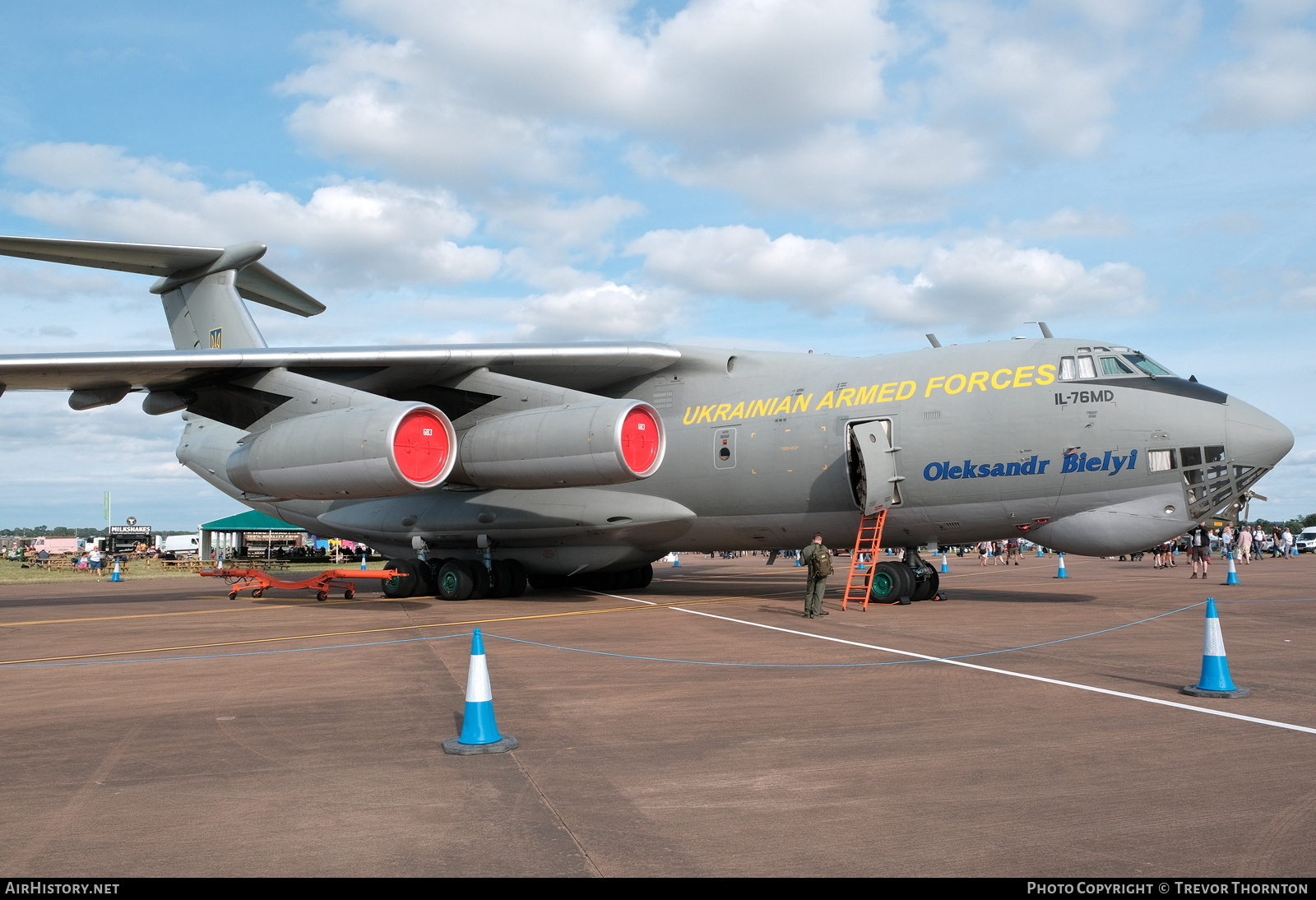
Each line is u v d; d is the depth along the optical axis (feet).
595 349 46.47
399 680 23.43
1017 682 22.09
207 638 33.19
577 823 12.22
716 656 27.04
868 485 40.45
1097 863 10.64
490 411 46.88
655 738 16.89
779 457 44.09
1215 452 37.60
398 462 38.19
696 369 48.98
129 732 17.83
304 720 18.80
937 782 13.87
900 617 37.70
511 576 50.83
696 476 46.85
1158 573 77.77
